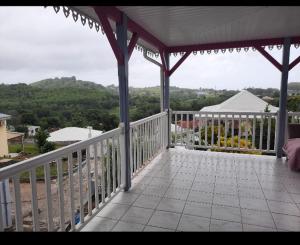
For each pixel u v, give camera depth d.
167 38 4.39
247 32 4.03
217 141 5.52
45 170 1.78
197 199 2.99
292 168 3.88
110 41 2.70
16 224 1.57
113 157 2.94
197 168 4.12
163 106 5.33
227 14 3.04
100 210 2.68
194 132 5.38
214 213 2.65
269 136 4.84
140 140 3.85
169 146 5.49
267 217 2.55
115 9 2.75
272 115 4.73
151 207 2.79
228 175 3.79
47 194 1.82
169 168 4.12
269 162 4.43
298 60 4.38
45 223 2.23
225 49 4.87
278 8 2.86
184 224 2.44
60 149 1.90
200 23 3.40
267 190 3.23
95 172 2.52
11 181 1.62
